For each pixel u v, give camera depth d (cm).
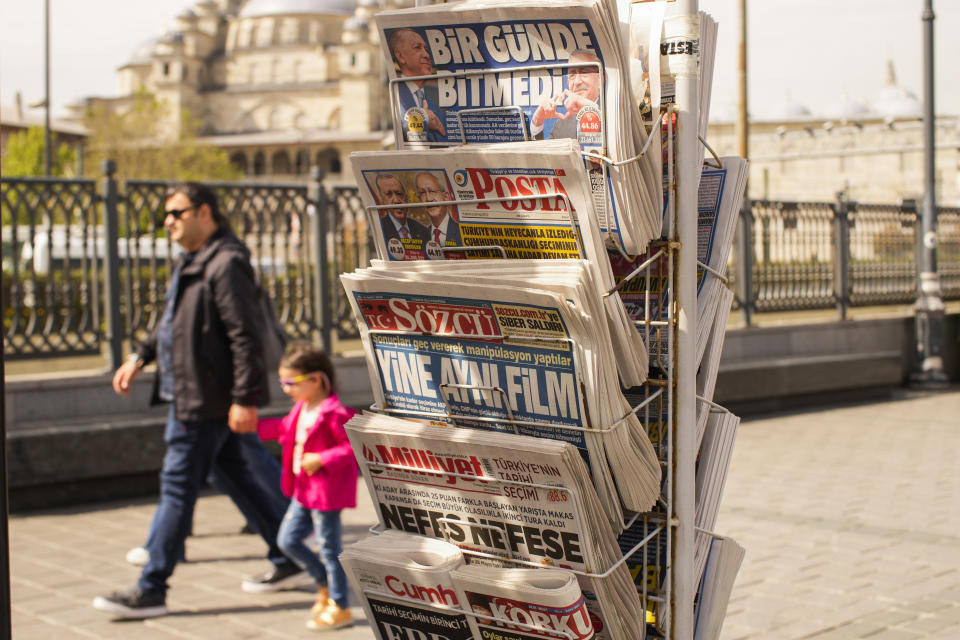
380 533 221
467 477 203
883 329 1434
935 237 1452
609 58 192
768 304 1288
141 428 750
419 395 217
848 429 1079
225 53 14300
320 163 12850
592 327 185
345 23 13200
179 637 446
